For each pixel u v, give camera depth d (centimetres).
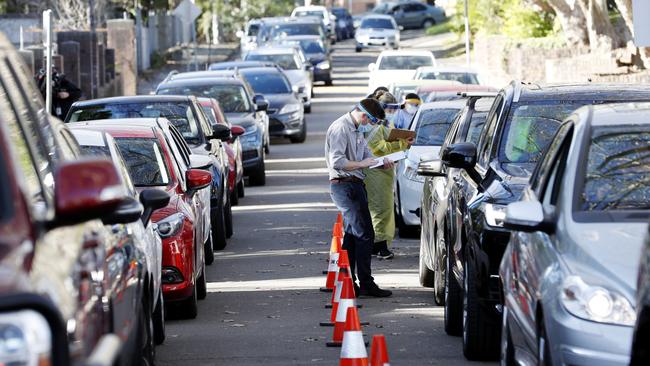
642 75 7162
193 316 2875
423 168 2964
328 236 4309
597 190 1794
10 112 1320
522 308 1833
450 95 4794
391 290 3256
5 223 1065
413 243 4147
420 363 2388
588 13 8250
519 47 9562
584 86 2634
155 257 2198
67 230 1252
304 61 11275
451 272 2630
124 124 3141
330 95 11725
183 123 4125
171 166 2983
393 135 3366
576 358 1559
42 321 944
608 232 1686
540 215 1772
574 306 1580
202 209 3184
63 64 7494
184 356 2473
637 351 1320
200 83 5956
